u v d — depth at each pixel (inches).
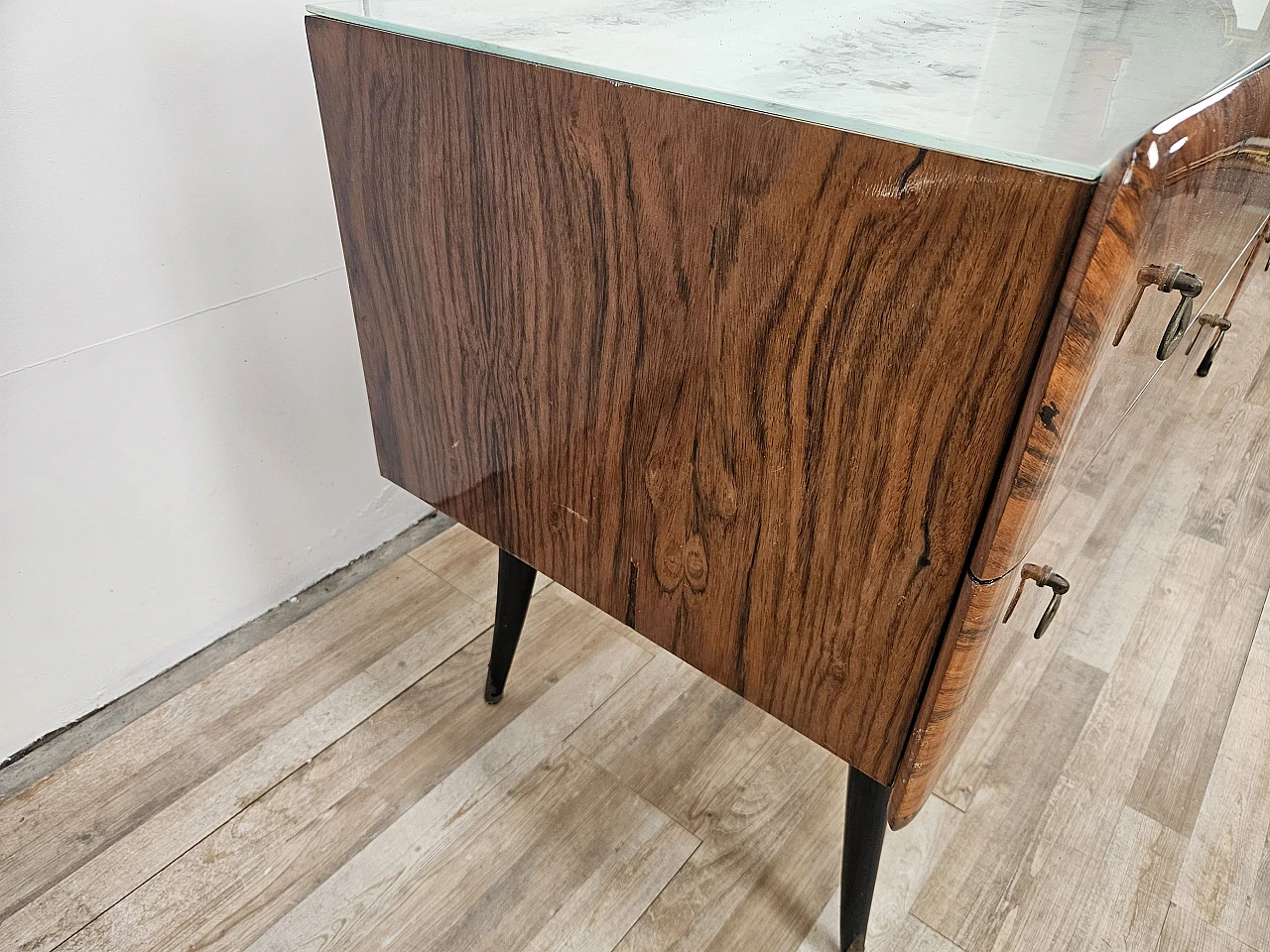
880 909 29.1
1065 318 12.8
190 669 35.6
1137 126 14.0
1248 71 17.0
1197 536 44.8
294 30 28.7
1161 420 25.5
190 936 27.5
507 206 19.5
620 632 38.6
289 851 29.9
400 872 29.5
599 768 33.1
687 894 29.4
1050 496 15.9
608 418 20.6
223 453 33.2
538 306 20.4
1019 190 12.6
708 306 17.2
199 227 28.9
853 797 24.0
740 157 15.3
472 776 32.5
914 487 16.2
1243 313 32.5
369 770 32.6
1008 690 36.5
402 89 20.0
